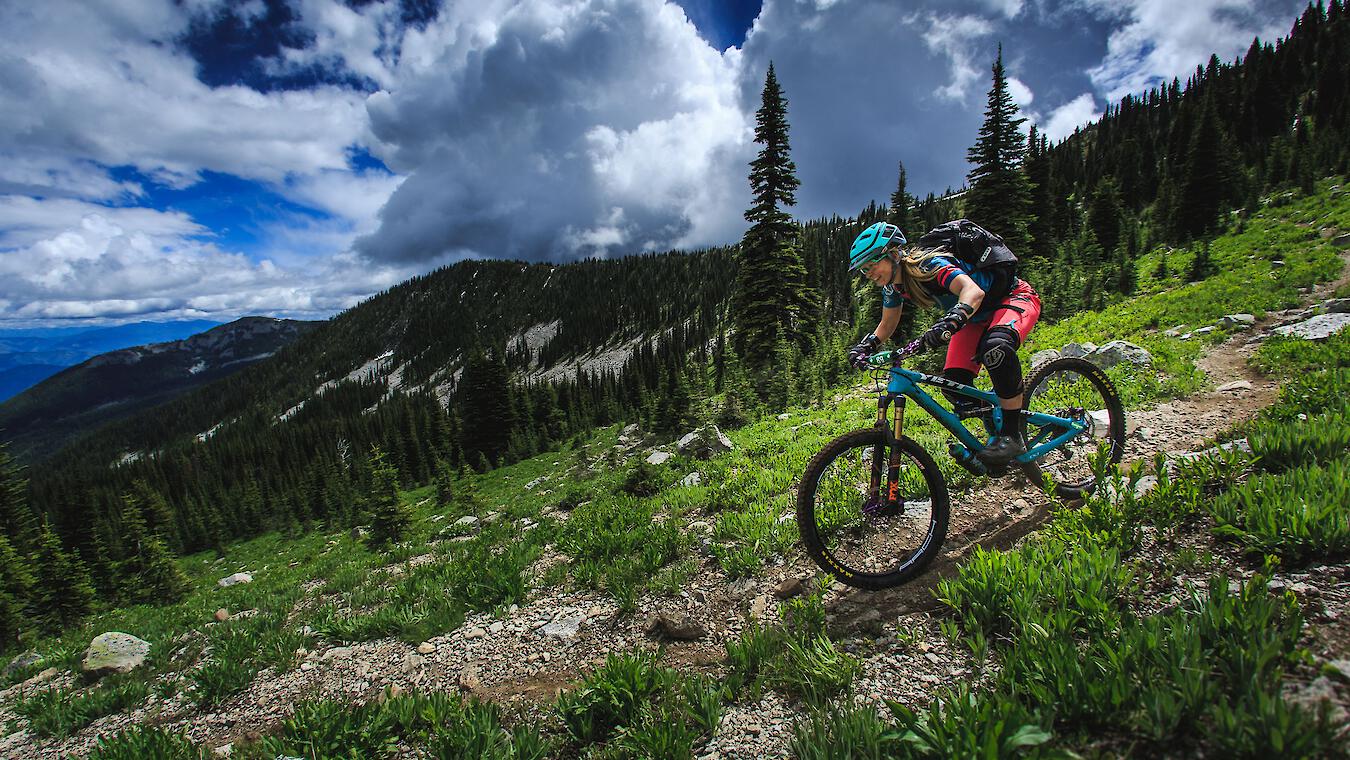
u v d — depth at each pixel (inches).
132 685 241.0
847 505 191.8
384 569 412.2
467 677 165.8
